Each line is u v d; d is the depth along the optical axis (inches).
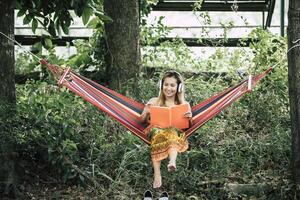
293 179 376.5
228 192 381.7
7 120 368.2
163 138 320.5
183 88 327.6
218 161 395.2
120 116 335.9
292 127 373.7
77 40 473.4
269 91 442.9
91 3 370.0
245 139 415.2
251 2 506.9
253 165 404.8
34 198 379.2
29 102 397.1
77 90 334.0
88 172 391.2
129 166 396.8
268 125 434.6
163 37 490.0
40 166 399.2
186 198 378.6
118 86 455.8
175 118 324.5
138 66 461.1
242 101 442.6
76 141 406.0
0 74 374.3
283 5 486.6
